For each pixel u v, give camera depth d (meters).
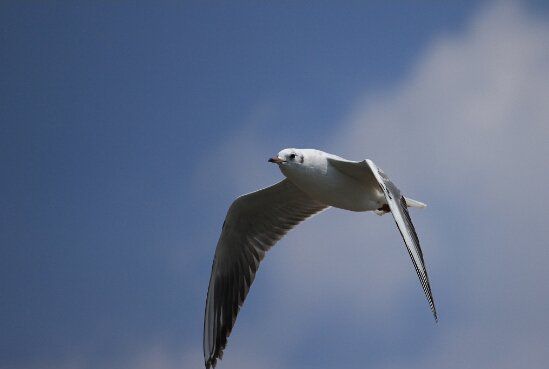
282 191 12.72
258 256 13.23
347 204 12.28
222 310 13.20
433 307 10.10
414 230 10.71
